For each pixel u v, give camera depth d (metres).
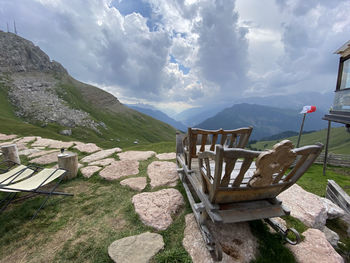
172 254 2.52
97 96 125.50
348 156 12.90
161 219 3.25
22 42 124.81
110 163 6.37
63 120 72.69
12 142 9.74
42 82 107.44
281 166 2.07
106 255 2.56
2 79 91.88
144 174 5.38
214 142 3.76
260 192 2.39
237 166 3.64
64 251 2.65
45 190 4.45
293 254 2.61
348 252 3.64
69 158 5.00
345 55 8.27
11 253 2.63
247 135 3.70
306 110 11.47
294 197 4.18
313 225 3.41
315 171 11.77
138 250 2.59
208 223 3.03
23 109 73.44
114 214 3.48
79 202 3.91
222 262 2.40
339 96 8.84
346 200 4.84
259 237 2.84
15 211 3.53
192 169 3.68
